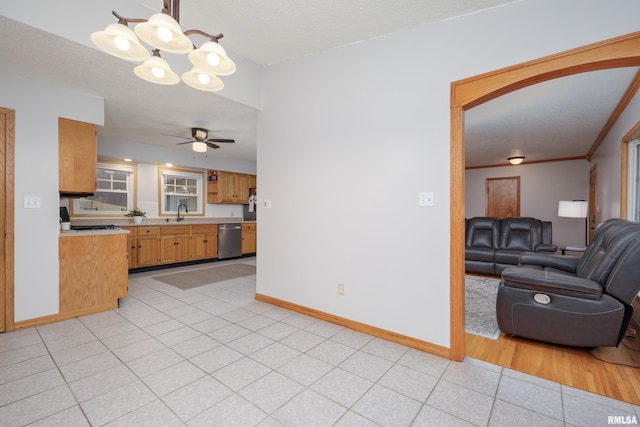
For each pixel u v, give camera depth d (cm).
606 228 267
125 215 528
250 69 316
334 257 271
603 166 461
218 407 155
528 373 190
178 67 258
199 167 612
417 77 223
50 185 269
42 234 265
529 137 477
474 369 195
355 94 256
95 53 215
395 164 233
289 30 244
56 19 191
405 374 188
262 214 333
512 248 487
